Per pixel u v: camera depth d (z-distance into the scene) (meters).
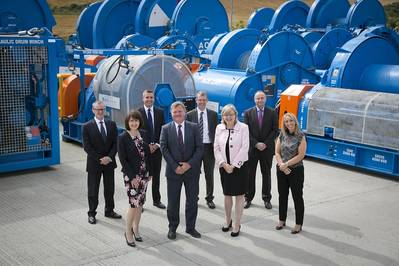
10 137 8.10
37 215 6.24
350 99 8.70
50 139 8.56
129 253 5.08
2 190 7.34
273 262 4.93
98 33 16.08
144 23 16.06
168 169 5.44
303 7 18.27
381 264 4.94
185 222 6.03
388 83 9.22
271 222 6.12
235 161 5.45
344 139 8.77
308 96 9.36
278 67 11.06
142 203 5.27
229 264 4.86
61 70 18.23
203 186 7.71
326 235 5.69
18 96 8.08
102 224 5.94
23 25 11.05
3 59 7.83
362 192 7.51
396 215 6.46
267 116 6.62
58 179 7.98
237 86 10.45
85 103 10.44
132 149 5.20
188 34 15.84
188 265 4.81
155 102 9.05
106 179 6.06
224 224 6.01
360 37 9.88
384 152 8.29
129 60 9.35
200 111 6.64
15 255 5.00
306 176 8.39
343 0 18.03
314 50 14.75
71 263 4.82
